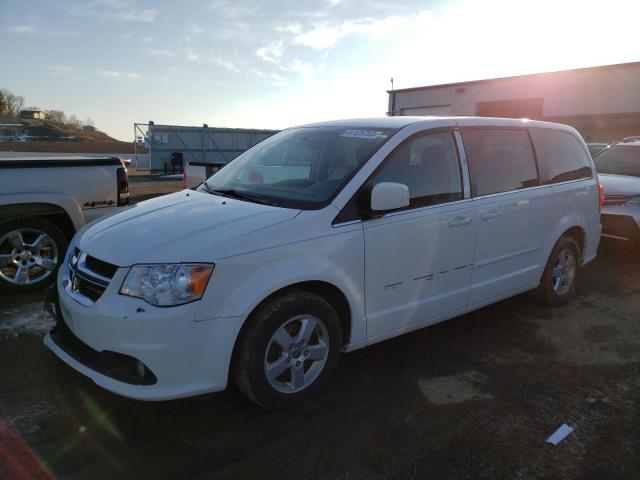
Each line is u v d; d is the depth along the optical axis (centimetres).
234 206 339
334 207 325
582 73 2280
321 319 317
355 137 381
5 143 4538
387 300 352
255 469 264
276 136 461
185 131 2697
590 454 282
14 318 447
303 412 316
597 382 362
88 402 321
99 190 543
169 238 292
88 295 294
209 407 320
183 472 261
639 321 482
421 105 2927
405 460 274
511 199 430
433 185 377
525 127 467
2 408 311
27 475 254
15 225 486
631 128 2155
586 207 524
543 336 442
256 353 293
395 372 371
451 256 386
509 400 336
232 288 281
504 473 265
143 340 268
